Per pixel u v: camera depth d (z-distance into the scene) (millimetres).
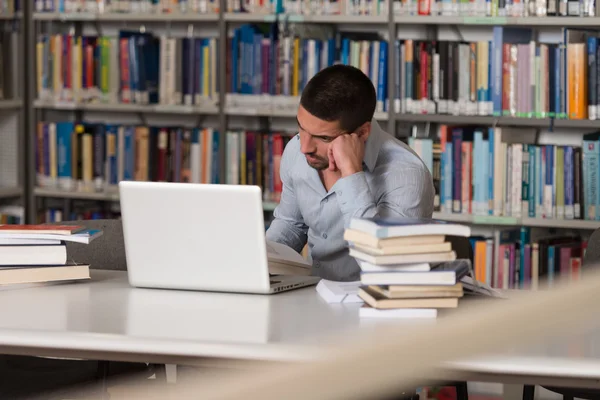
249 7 4293
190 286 2203
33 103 4691
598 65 3854
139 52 4457
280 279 2291
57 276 2277
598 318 1745
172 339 1738
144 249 2207
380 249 1867
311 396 1301
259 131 4418
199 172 4441
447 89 4043
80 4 4578
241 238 2123
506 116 3975
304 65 4227
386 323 1854
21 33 4680
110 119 4934
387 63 4129
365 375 1383
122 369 2588
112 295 2168
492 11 3990
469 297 2092
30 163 4762
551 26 4238
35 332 1795
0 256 2236
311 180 2689
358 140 2357
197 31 4730
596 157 3900
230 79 4344
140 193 2164
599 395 2434
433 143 4078
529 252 3990
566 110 3906
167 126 4582
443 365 1557
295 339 1731
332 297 2078
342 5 4164
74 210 4773
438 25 4383
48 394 2332
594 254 2654
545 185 3961
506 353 1614
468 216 4027
